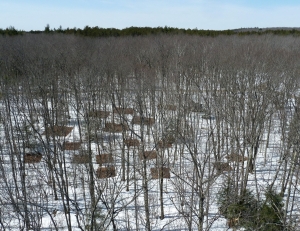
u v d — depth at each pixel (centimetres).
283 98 1906
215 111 2039
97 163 1847
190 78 2297
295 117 1648
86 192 1766
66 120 2397
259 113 1809
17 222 1462
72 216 1622
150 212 1617
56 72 2283
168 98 2127
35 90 2189
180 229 1506
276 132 2438
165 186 1845
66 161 2000
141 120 1438
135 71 2236
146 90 2122
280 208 1462
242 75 2152
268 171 2091
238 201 1435
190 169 1853
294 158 1650
